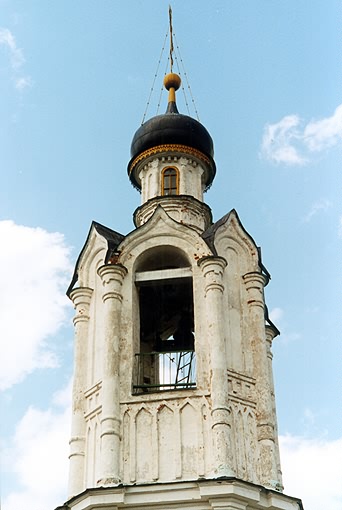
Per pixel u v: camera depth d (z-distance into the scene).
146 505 22.83
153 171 30.44
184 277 26.47
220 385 24.34
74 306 27.69
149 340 28.53
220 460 23.23
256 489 23.14
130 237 27.14
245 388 25.27
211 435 23.78
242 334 26.19
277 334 28.55
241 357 25.77
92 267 28.06
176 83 33.41
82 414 25.67
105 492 22.88
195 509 22.67
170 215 28.86
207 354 25.03
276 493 23.66
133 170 31.06
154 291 27.53
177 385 24.80
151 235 27.17
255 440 24.64
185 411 24.25
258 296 26.92
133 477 23.45
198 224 29.16
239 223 28.02
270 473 24.19
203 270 26.31
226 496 22.52
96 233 28.20
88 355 26.58
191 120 31.14
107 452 23.69
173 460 23.58
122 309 26.06
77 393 25.98
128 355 25.34
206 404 24.27
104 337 25.59
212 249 26.58
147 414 24.33
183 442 23.81
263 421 24.91
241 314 26.55
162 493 22.88
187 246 26.91
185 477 23.30
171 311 28.64
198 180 30.50
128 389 24.78
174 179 30.27
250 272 27.20
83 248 28.39
